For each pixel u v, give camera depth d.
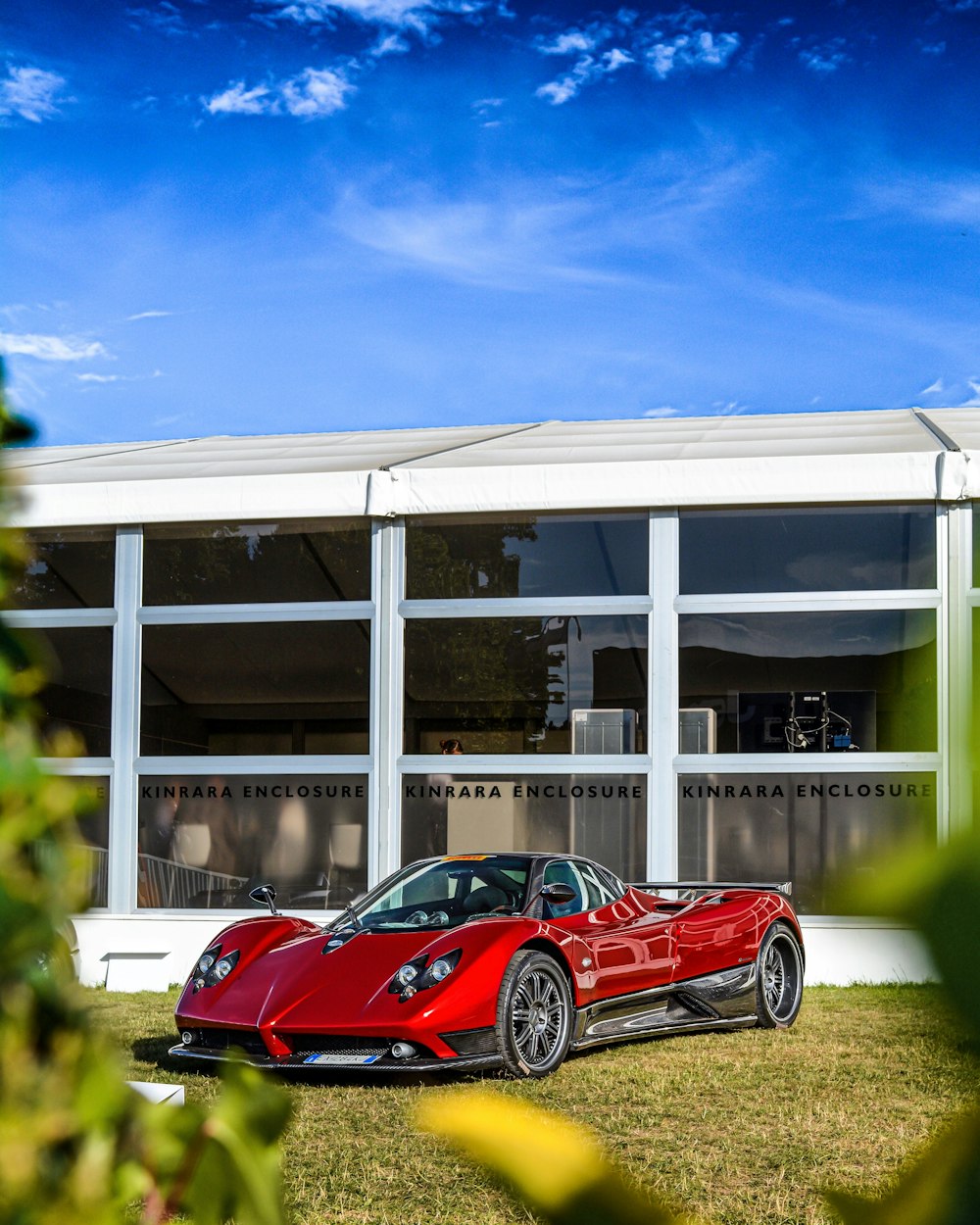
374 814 10.30
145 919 10.41
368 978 6.38
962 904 0.35
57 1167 0.53
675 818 9.98
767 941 7.88
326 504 10.45
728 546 10.16
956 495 9.72
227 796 10.55
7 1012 0.53
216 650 10.69
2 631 0.64
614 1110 5.44
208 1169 0.56
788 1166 4.46
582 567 10.32
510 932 6.50
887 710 9.76
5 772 0.58
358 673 10.52
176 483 10.67
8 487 0.70
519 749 10.25
